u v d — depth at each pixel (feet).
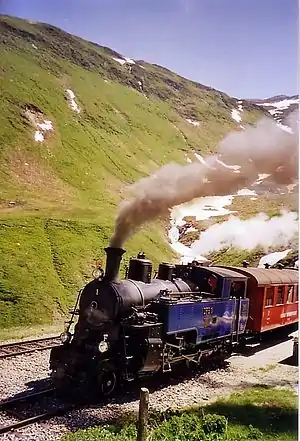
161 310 39.17
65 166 162.40
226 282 48.73
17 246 79.97
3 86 184.44
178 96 286.66
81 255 85.81
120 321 36.96
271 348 57.72
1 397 34.78
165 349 39.01
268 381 43.19
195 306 42.63
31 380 39.40
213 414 30.22
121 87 268.21
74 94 225.35
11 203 115.03
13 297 65.87
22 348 50.31
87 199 145.07
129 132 228.43
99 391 35.04
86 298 38.42
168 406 34.88
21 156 151.94
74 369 35.65
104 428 29.17
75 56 265.95
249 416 32.96
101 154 189.57
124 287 38.19
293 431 30.35
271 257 114.93
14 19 250.16
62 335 37.52
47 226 92.48
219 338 47.88
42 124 179.11
